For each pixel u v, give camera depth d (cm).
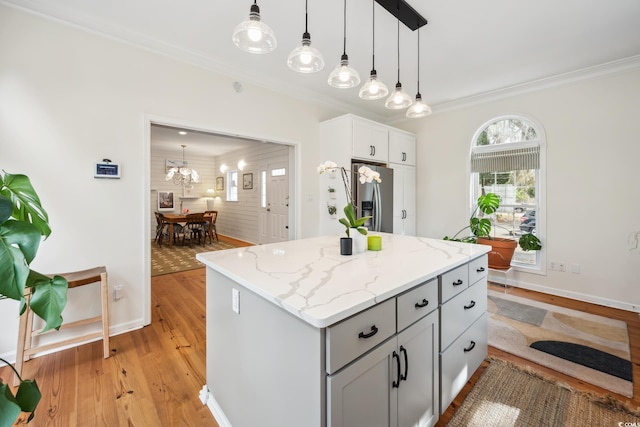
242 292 131
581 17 224
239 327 134
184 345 229
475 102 399
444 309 151
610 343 230
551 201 344
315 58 168
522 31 243
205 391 168
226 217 827
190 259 524
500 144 385
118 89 243
